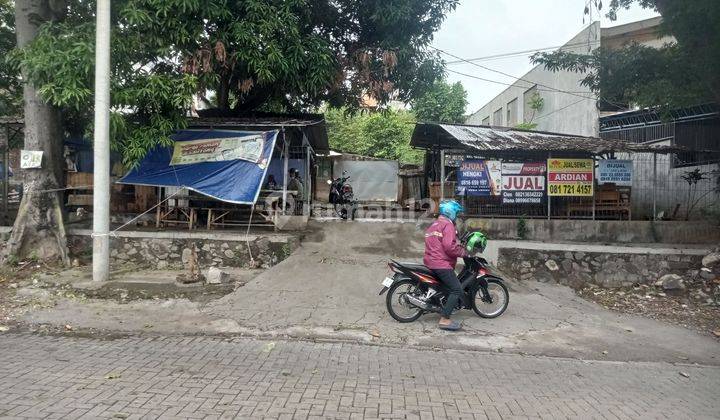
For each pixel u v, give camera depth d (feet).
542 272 30.58
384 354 18.02
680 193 40.81
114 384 14.14
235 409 12.62
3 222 36.24
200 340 18.99
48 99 25.63
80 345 18.06
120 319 21.38
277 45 32.01
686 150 35.58
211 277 26.21
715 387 15.96
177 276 26.43
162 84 27.07
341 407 12.98
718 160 39.55
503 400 13.97
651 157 40.91
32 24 29.78
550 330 21.57
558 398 14.34
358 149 92.79
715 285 28.63
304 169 47.70
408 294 21.47
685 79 31.19
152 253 31.01
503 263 30.86
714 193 39.99
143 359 16.55
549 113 68.39
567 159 36.27
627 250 30.58
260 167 32.09
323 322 21.42
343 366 16.47
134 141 27.99
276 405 12.96
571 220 36.17
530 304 25.11
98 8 25.62
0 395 13.15
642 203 40.50
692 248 31.32
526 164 36.37
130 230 32.55
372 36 41.60
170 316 21.85
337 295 24.91
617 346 20.03
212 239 30.68
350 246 33.14
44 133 30.55
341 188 50.90
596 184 37.09
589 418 12.96
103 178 26.16
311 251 31.37
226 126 33.30
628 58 33.32
